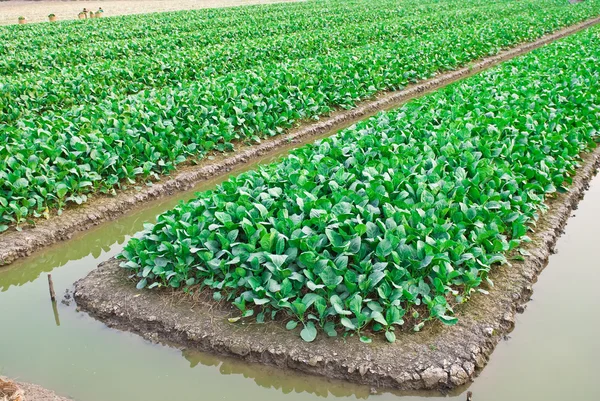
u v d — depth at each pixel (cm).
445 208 765
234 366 630
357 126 1153
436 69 1962
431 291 680
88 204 1012
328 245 701
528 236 849
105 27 3019
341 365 600
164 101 1319
